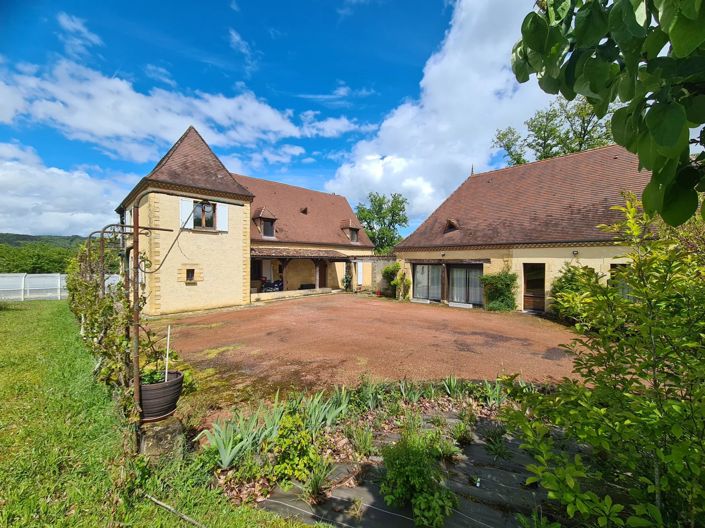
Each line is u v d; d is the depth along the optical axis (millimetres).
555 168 14977
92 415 3873
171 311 13383
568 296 2688
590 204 12453
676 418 1396
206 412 4473
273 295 18031
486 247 14180
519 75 1212
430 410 4426
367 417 4215
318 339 8625
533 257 12805
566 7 921
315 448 3188
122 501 2463
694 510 1347
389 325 10508
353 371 6117
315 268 22797
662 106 729
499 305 13344
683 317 1742
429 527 2389
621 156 13133
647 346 1736
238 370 6207
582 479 2361
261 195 22469
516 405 4324
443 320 11430
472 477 2912
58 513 2430
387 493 2643
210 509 2541
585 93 977
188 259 13930
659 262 1838
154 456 2916
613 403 1815
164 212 13250
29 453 3094
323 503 2697
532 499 2637
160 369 3895
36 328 9273
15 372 5414
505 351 7473
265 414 3648
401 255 17703
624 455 1655
